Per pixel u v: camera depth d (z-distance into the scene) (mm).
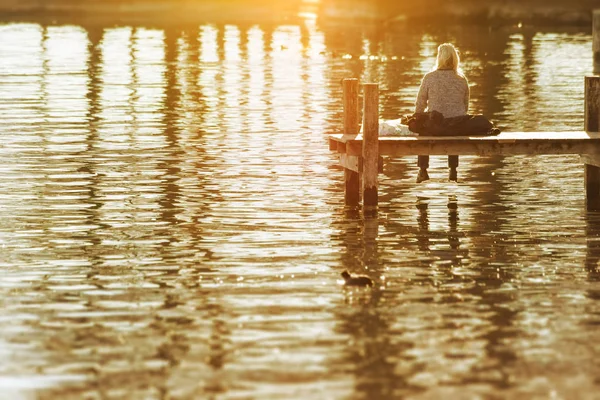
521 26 104438
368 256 19500
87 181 26750
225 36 91188
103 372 13383
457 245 20406
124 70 59688
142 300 16578
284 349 14211
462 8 109562
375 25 109500
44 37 88938
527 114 39750
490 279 17906
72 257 19344
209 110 41500
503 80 53500
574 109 41156
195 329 15086
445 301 16516
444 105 24109
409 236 21172
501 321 15469
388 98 45812
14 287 17344
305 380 13078
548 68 60000
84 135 34688
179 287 17312
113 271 18344
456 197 25188
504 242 20719
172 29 100812
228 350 14172
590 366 13539
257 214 23125
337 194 25453
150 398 12539
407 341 14523
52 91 48531
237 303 16359
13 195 24938
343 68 61375
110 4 140125
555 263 19031
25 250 19844
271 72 58625
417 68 61219
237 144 32875
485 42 82500
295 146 32562
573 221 22625
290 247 20141
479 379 13094
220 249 19938
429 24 110250
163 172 28062
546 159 30328
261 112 40844
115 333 14930
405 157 30750
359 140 23609
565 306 16266
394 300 16547
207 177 27422
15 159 29953
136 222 22234
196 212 23250
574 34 91250
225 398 12523
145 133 35219
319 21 117375
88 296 16828
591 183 24109
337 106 42750
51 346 14383
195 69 60312
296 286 17359
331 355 13961
